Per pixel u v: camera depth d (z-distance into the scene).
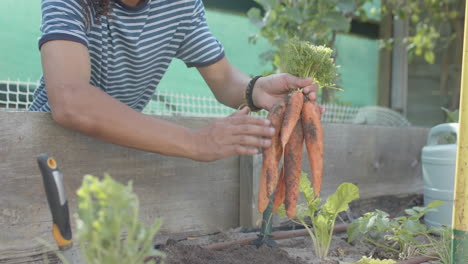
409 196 3.48
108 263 0.96
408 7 5.77
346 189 1.95
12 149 1.74
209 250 1.87
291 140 1.77
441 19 6.11
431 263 1.93
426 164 2.53
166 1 1.96
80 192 0.93
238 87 2.18
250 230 2.33
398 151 3.45
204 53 2.17
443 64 6.44
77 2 1.74
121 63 1.98
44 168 1.10
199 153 1.66
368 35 5.94
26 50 3.67
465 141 1.61
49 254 1.82
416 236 2.41
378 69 6.06
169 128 1.65
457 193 1.63
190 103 4.22
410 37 6.04
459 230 1.63
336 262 1.94
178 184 2.19
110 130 1.58
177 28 2.08
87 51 1.70
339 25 4.46
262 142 1.66
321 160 1.76
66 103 1.56
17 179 1.75
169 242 1.94
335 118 4.61
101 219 0.94
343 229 2.38
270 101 1.91
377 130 3.25
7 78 3.59
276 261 1.84
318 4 4.50
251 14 4.38
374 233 2.20
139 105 2.36
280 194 1.83
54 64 1.60
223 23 4.61
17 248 1.74
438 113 6.54
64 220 1.12
